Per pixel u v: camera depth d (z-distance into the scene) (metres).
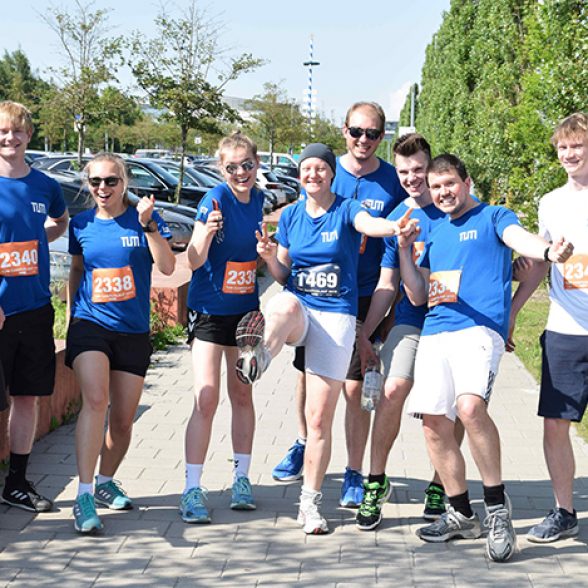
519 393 9.00
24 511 5.45
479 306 4.93
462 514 5.13
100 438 5.23
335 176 5.84
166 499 5.72
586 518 5.49
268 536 5.17
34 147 62.38
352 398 5.73
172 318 11.48
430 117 34.34
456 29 25.73
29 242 5.36
